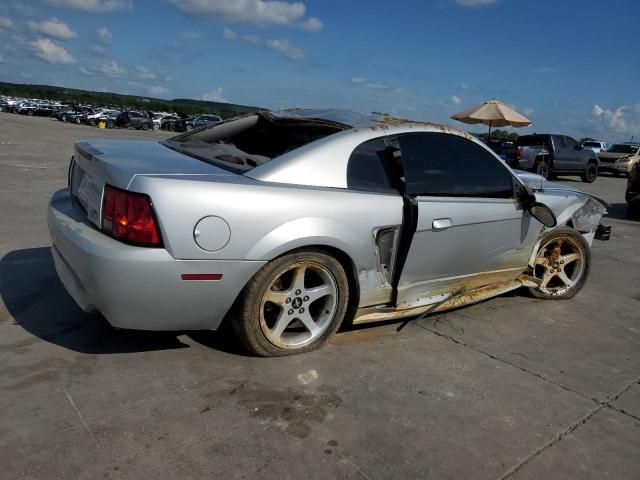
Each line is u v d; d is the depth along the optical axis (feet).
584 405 9.33
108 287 8.14
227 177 8.86
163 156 9.91
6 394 8.17
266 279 9.07
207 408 8.21
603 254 21.59
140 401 8.25
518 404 9.16
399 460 7.41
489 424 8.48
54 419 7.64
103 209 8.62
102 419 7.73
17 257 14.78
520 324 12.96
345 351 10.54
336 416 8.30
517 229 12.90
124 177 8.35
